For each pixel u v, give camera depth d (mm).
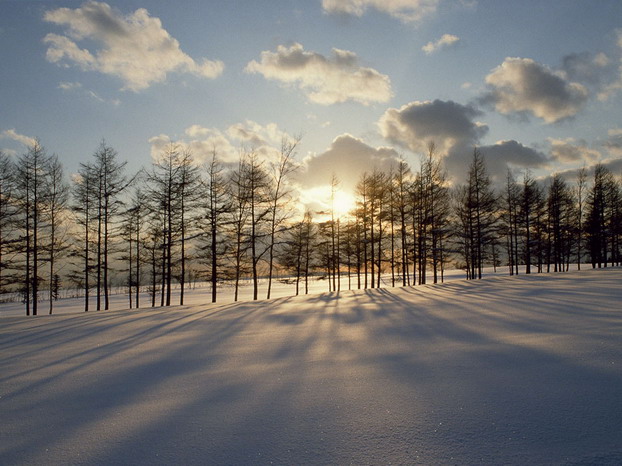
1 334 9453
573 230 36406
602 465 2256
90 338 8391
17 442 3023
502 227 32062
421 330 7289
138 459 2633
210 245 22234
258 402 3678
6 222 21141
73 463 2627
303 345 6492
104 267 22906
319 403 3559
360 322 8836
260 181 21547
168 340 7711
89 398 4125
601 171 36688
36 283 21859
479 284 19531
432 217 27125
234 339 7449
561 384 3656
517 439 2639
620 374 3842
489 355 4977
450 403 3359
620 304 9359
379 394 3711
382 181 28500
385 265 33750
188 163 22000
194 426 3164
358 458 2494
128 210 23625
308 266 31391
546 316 8000
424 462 2408
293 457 2549
